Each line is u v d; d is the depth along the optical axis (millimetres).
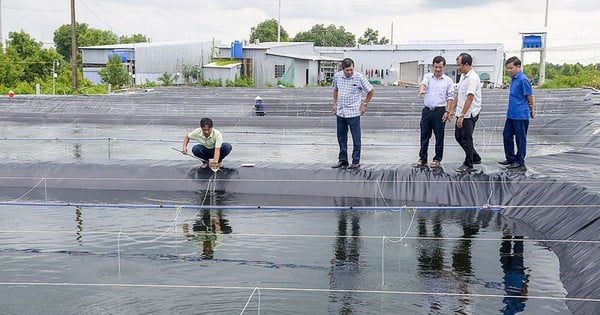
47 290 4957
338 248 6145
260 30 74625
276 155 11977
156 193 9000
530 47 40312
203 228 6973
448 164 8898
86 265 5621
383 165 8961
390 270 5461
